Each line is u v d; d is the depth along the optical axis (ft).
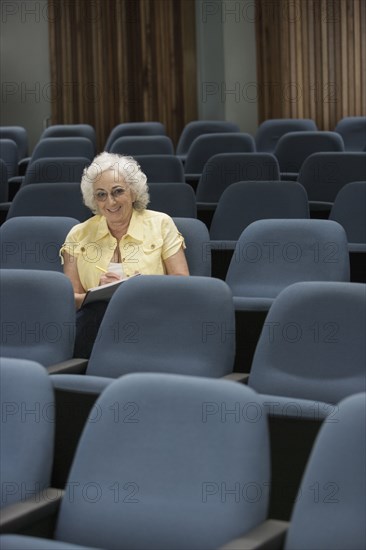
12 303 11.46
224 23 37.29
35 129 40.70
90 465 7.73
